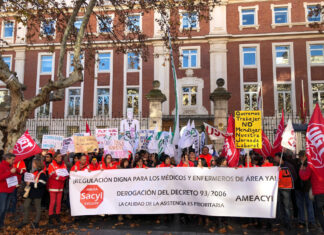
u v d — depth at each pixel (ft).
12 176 19.49
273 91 69.21
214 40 71.61
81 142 25.26
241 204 19.67
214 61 71.41
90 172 21.54
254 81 70.18
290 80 69.15
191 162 23.65
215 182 20.22
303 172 18.54
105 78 74.90
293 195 23.27
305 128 46.50
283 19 72.18
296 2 71.20
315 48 69.92
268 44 71.00
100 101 74.54
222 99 42.88
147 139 32.22
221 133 30.32
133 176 21.29
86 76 75.36
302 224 21.12
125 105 73.10
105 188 21.34
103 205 21.17
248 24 73.26
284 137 20.13
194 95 72.13
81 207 21.17
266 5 72.33
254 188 19.63
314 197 17.97
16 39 78.38
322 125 18.01
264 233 19.13
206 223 20.99
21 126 29.01
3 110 48.42
